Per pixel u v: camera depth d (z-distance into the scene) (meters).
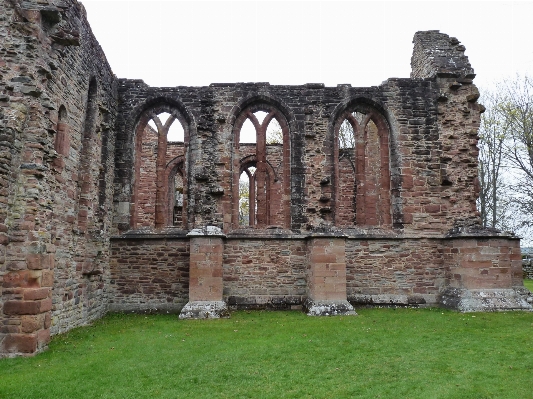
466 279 14.42
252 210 23.70
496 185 31.50
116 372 7.66
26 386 6.88
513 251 15.26
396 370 7.83
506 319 12.41
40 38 9.57
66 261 11.30
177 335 10.76
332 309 13.54
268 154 24.16
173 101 16.03
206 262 13.91
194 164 15.65
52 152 9.91
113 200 15.38
